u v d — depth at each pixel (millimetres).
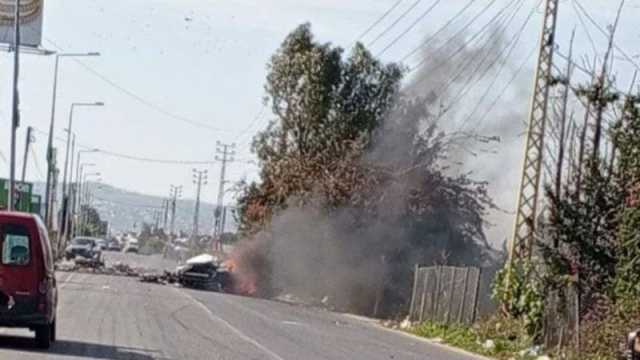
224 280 82062
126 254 172750
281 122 88188
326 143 82938
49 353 27406
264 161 87312
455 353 40906
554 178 49844
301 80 87688
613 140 45125
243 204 85688
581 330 40406
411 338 47125
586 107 47219
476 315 48125
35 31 66562
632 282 40188
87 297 53000
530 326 43594
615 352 38062
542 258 45156
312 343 37125
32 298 27719
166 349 30641
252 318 48000
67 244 106125
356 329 48812
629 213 41125
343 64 87562
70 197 127000
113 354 28328
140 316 43031
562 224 44531
